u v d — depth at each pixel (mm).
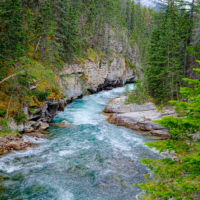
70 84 28188
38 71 15273
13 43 15664
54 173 11156
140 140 17062
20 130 15375
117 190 9914
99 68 38875
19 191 9477
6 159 12094
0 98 15594
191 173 5582
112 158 13344
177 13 24250
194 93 6680
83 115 23938
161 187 6191
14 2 15102
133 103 26406
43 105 18438
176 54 24391
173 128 6363
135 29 71375
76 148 14719
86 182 10492
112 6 46500
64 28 25453
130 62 59375
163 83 24875
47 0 20125
